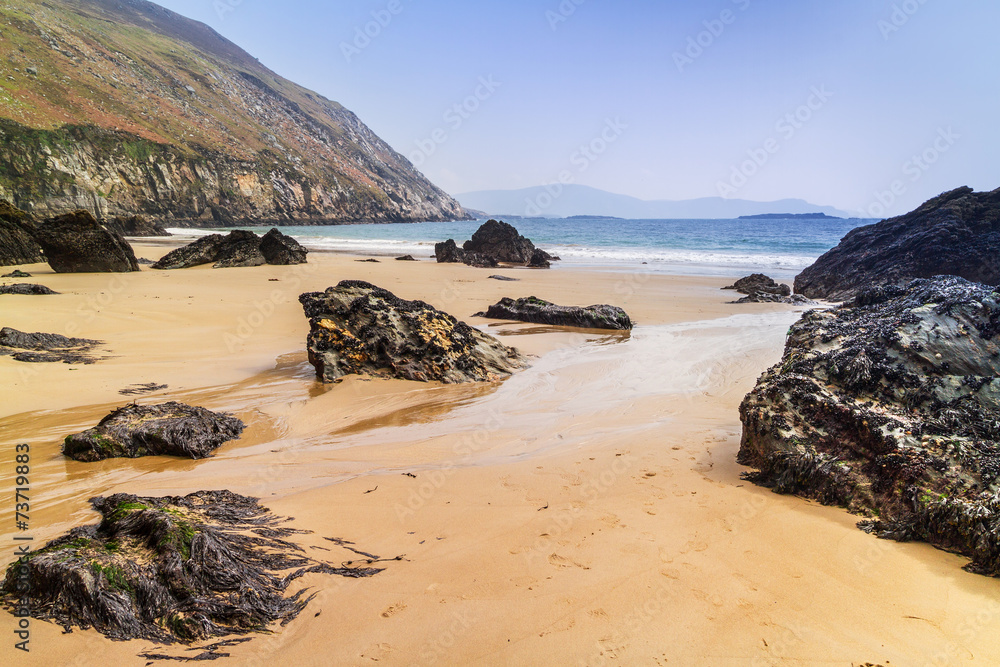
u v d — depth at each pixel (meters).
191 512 4.30
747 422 6.05
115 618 3.16
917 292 6.98
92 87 94.00
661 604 3.65
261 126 129.00
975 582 3.96
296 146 133.00
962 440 4.97
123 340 12.04
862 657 3.20
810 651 3.24
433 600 3.67
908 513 4.64
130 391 8.84
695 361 11.14
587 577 3.95
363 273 28.05
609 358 11.62
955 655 3.22
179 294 18.97
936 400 5.53
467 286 23.72
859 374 5.92
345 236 70.75
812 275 26.08
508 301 16.92
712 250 45.81
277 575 3.79
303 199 116.69
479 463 6.30
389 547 4.36
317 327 10.45
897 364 5.89
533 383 9.92
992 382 5.51
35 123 77.50
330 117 180.75
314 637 3.28
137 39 128.88
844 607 3.66
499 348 11.45
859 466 5.18
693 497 5.27
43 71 88.62
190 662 3.01
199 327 13.77
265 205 107.69
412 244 53.69
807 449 5.46
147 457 6.42
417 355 10.29
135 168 86.81
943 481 4.68
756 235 71.50
